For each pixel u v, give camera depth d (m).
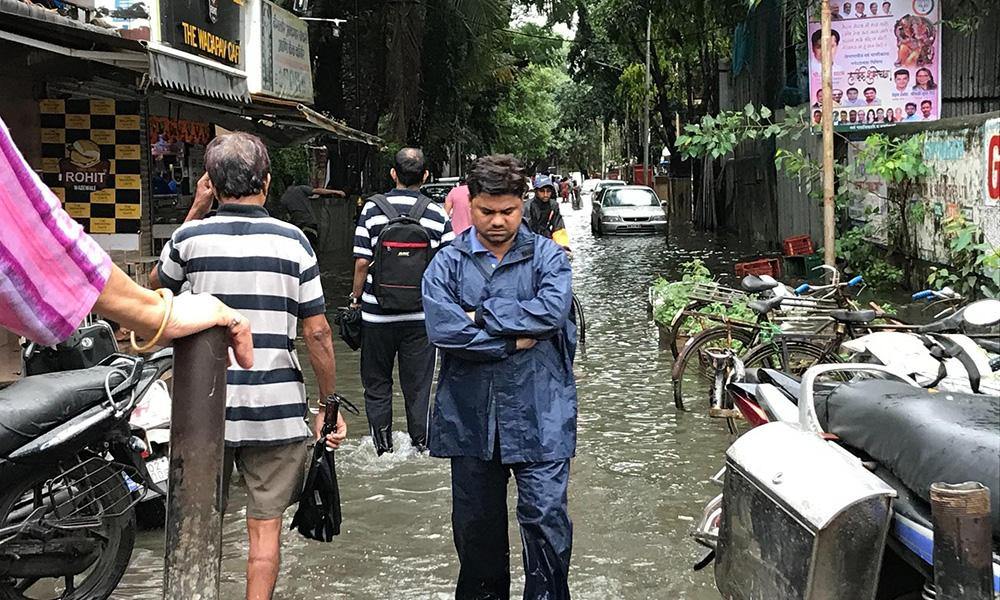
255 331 3.82
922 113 13.54
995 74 14.25
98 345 4.69
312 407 7.70
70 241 1.88
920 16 13.38
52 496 3.93
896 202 13.05
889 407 3.04
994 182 10.02
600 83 42.28
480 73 27.25
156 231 12.55
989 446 2.59
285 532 5.12
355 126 24.50
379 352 6.22
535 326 3.60
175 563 2.26
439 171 36.78
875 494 2.73
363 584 4.48
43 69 9.27
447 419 3.76
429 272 3.77
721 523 3.37
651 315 12.01
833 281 8.16
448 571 4.61
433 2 24.73
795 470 2.99
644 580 4.48
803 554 2.80
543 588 3.66
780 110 18.12
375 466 6.18
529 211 10.10
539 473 3.65
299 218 14.84
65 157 9.72
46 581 4.61
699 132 13.32
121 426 3.97
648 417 7.34
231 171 3.87
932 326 4.25
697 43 23.45
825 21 11.09
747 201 23.72
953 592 2.30
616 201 27.88
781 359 6.83
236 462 4.00
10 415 3.63
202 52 10.85
